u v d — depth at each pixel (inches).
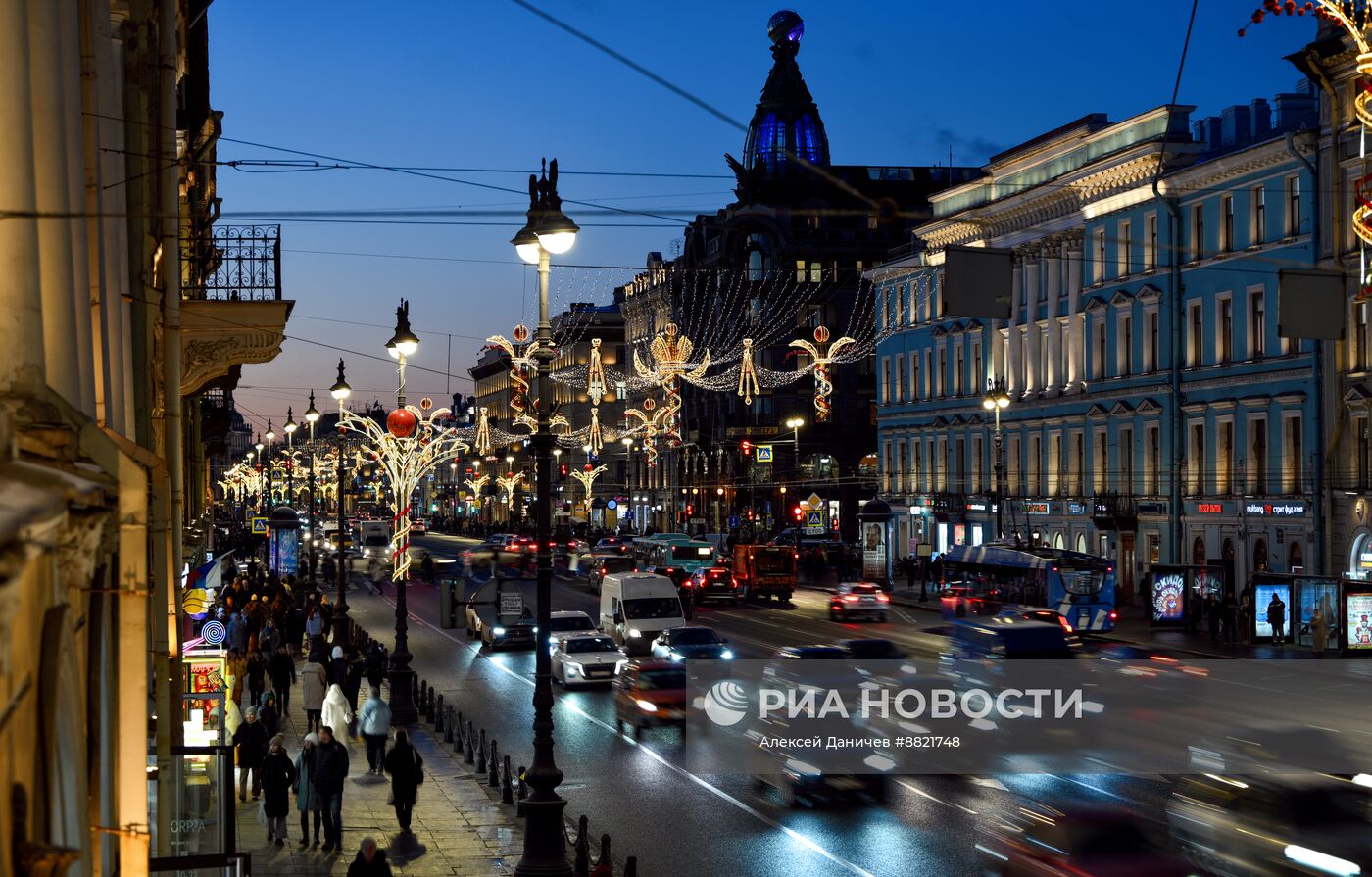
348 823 892.6
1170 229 2308.1
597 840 823.7
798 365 4416.8
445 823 890.1
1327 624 1685.5
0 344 296.2
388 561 3535.9
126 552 339.0
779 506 4261.8
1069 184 2556.6
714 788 980.6
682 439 4972.9
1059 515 2578.7
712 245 4744.1
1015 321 2810.0
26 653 219.9
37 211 322.3
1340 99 1925.4
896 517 3277.6
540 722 721.6
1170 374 2287.2
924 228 3137.3
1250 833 593.3
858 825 845.8
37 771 234.5
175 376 769.6
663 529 5300.2
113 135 565.6
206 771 565.9
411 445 1526.8
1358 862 554.9
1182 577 1934.1
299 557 3029.0
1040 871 604.7
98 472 301.0
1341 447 1930.4
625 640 1761.8
